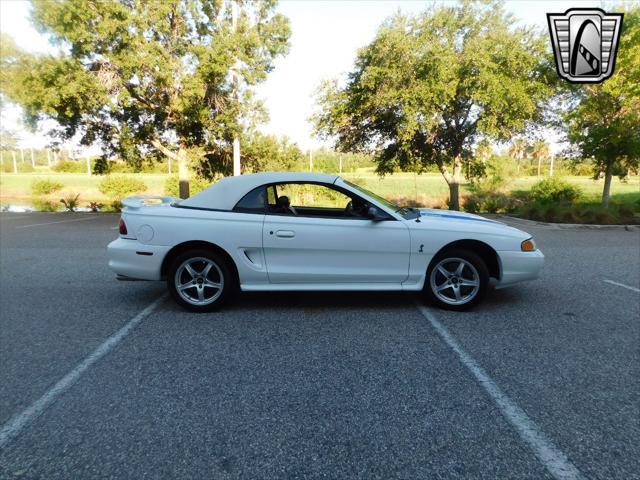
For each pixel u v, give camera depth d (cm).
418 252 441
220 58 1452
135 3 1415
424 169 1895
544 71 1530
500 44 1419
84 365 322
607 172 1617
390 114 1558
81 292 535
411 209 518
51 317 436
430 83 1357
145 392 282
